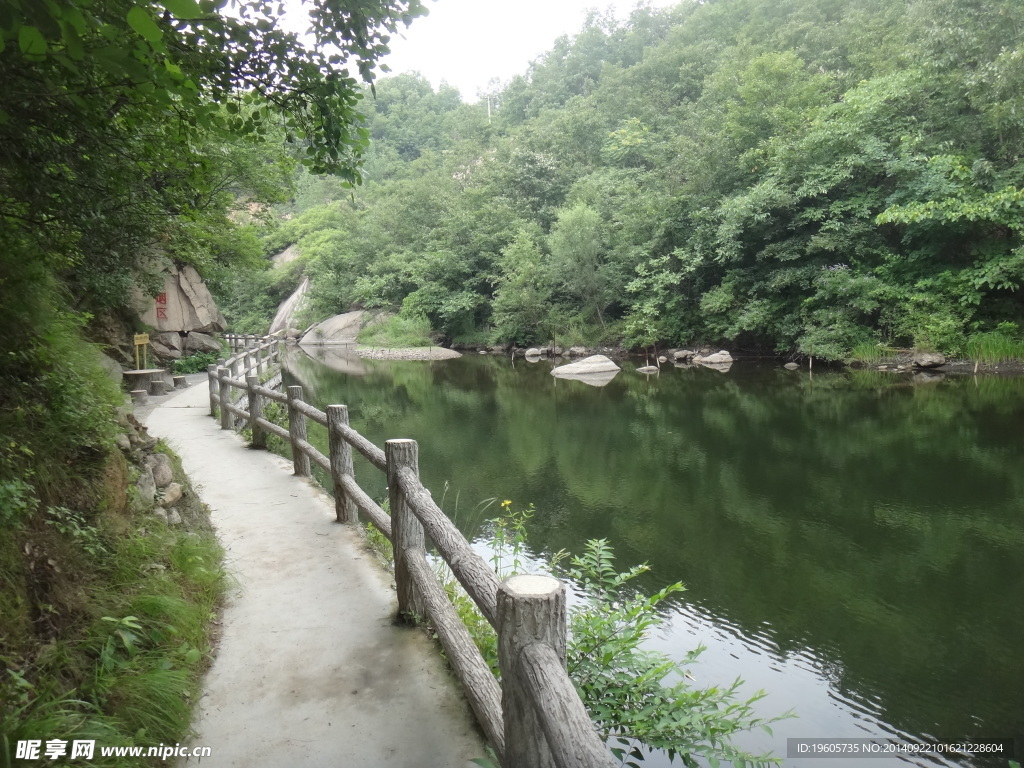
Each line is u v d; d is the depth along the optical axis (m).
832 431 9.91
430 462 9.03
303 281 39.88
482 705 2.02
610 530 6.23
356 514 4.41
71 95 2.00
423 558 2.88
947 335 15.23
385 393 15.98
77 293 5.71
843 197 17.69
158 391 11.68
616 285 23.92
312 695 2.37
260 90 2.42
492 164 34.44
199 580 3.06
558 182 30.98
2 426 2.35
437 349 26.95
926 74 15.16
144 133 2.75
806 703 3.50
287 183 12.25
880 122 16.64
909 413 10.78
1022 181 14.05
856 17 26.05
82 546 2.46
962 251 16.03
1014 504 6.45
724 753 2.45
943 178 14.72
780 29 30.44
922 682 3.67
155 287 10.41
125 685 2.04
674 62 37.53
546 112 43.66
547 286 26.19
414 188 35.41
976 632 4.18
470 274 30.61
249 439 7.56
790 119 18.91
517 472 8.45
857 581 4.96
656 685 2.67
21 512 2.13
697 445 9.57
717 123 23.17
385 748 2.08
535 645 1.43
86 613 2.23
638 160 31.83
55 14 1.28
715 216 19.89
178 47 2.06
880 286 16.34
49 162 2.39
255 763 2.00
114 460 3.10
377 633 2.84
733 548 5.69
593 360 19.47
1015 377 13.73
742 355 21.03
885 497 6.82
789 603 4.65
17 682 1.71
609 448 9.64
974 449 8.44
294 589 3.30
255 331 39.19
